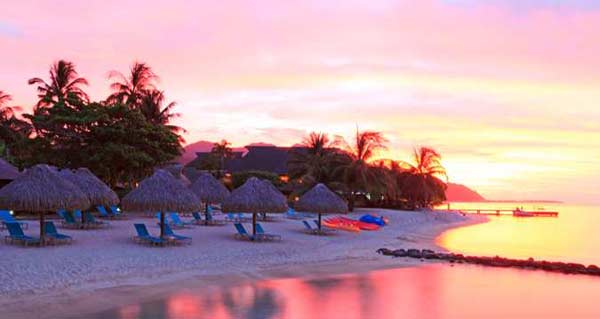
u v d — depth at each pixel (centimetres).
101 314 1207
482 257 2252
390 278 1809
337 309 1353
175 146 3409
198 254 1938
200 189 2842
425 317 1315
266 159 6725
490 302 1500
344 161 4516
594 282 1820
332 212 2722
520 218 7675
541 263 2095
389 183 4778
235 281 1638
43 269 1512
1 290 1305
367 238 2927
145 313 1236
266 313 1284
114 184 3331
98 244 1930
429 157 5797
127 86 4441
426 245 2909
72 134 3098
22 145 3350
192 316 1232
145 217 3002
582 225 5678
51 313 1187
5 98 4472
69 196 1852
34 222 2506
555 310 1431
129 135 3131
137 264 1695
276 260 2011
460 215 6278
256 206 2297
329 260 2117
